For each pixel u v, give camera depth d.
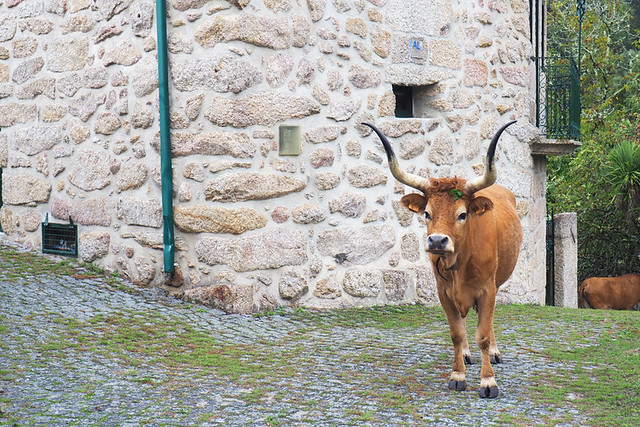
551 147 11.12
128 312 7.80
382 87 9.21
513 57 10.66
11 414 4.99
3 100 10.26
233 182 8.22
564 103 11.72
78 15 9.32
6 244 10.11
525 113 10.95
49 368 5.99
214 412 5.13
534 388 5.78
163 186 8.37
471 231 5.49
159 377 5.94
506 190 7.34
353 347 7.08
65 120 9.53
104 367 6.12
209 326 7.64
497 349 6.63
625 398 5.50
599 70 20.98
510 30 10.60
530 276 11.09
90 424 4.85
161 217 8.54
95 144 9.23
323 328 7.88
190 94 8.30
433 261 5.69
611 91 20.64
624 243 15.93
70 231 9.56
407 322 8.35
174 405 5.27
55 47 9.59
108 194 9.12
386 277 9.24
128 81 8.80
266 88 8.36
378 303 9.17
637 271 15.91
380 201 9.23
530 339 7.55
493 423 4.95
